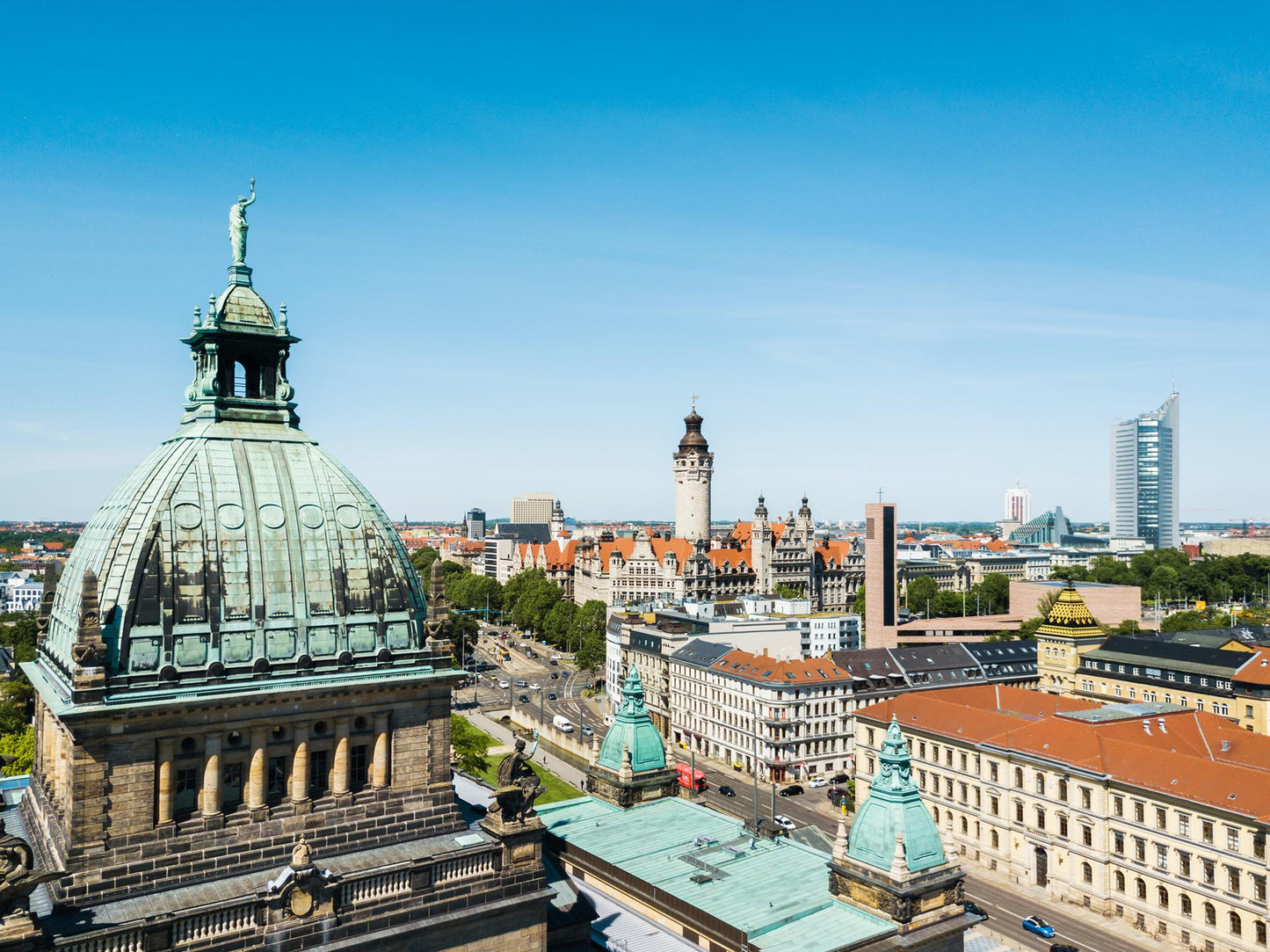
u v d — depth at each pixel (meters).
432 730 51.38
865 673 188.00
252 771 46.19
